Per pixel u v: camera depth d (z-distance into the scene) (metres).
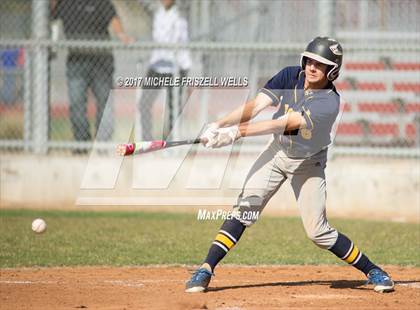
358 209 34.00
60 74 37.41
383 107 38.25
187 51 35.94
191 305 16.62
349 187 34.03
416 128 37.66
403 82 38.31
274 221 31.42
